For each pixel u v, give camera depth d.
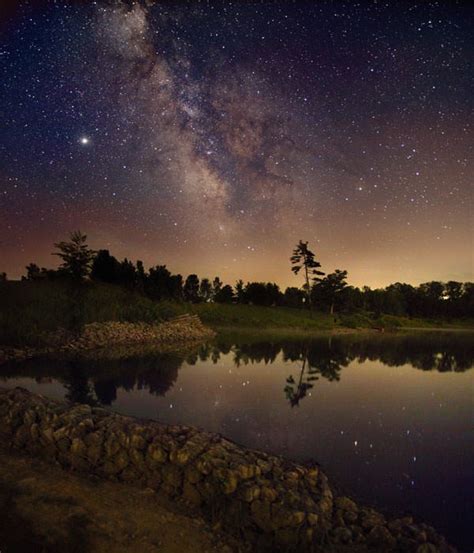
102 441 7.36
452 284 128.25
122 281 56.00
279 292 85.50
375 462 8.95
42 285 43.25
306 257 77.56
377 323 75.75
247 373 19.58
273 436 10.40
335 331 60.94
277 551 5.64
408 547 5.89
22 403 8.96
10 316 28.09
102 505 6.21
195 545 5.53
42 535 5.39
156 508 6.30
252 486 6.09
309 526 5.72
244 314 63.50
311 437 10.44
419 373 21.80
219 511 6.13
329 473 8.28
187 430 8.06
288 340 39.84
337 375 20.20
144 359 23.12
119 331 32.59
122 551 5.23
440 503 7.26
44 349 24.47
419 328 87.12
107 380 16.77
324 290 85.69
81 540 5.35
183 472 6.71
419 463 8.98
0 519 5.64
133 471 7.04
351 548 5.89
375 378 19.78
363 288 124.06
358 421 12.05
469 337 57.62
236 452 7.35
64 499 6.27
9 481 6.67
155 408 12.66
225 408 12.90
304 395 15.25
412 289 125.00
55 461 7.55
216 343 34.19
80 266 48.25
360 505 7.08
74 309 34.50
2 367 19.22
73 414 8.45
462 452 9.69
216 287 82.00
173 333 37.44
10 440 8.23
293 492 6.23
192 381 17.08
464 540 6.24
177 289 64.50
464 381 19.50
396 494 7.54
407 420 12.40
